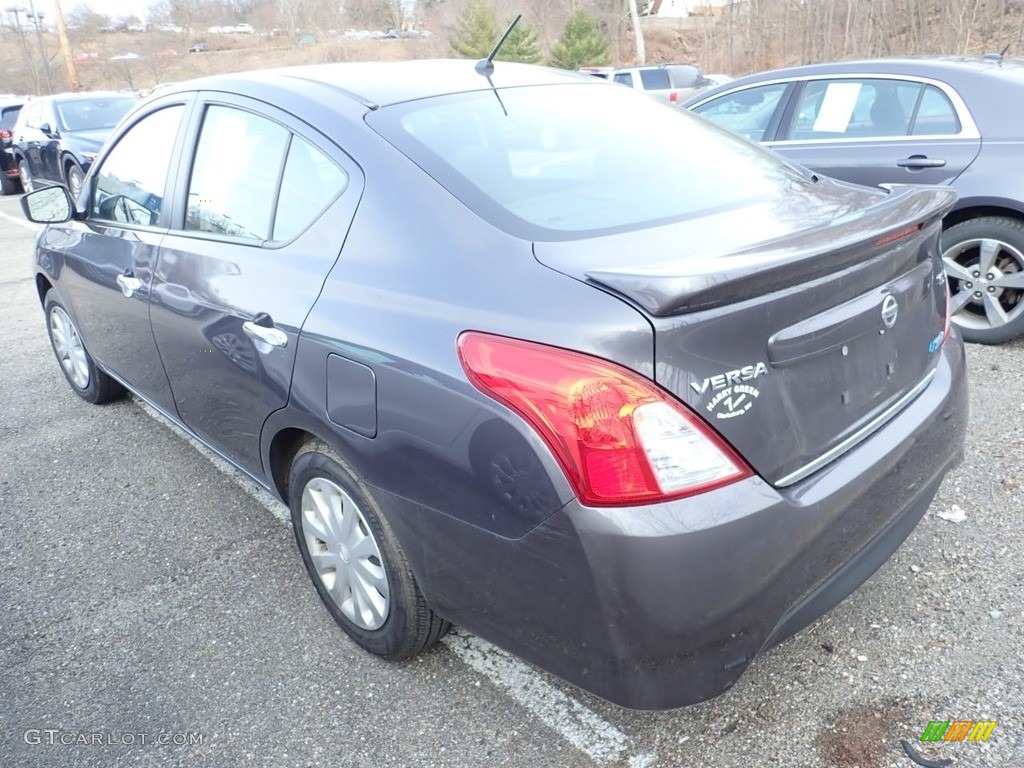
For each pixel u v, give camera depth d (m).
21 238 10.83
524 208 2.22
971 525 3.05
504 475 1.88
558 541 1.82
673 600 1.76
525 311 1.89
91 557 3.33
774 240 1.98
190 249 3.03
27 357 5.85
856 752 2.16
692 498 1.76
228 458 3.18
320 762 2.28
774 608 1.88
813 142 5.20
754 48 29.67
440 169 2.33
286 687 2.55
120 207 3.68
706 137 2.92
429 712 2.42
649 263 1.94
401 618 2.41
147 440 4.35
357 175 2.42
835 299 2.01
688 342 1.76
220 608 2.95
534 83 2.97
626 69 19.27
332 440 2.35
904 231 2.15
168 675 2.64
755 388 1.85
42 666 2.72
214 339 2.84
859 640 2.54
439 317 2.04
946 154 4.61
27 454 4.28
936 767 2.10
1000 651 2.45
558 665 1.97
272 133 2.76
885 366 2.21
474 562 2.03
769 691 2.38
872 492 2.08
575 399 1.76
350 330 2.22
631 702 1.87
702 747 2.22
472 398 1.92
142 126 3.61
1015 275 4.52
